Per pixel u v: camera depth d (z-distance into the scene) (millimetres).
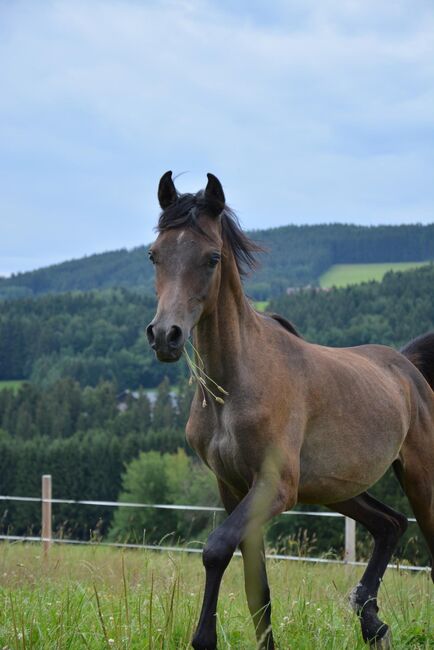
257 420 4445
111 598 5230
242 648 4473
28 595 5543
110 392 65750
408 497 5887
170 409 59719
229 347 4496
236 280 4605
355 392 5188
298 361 4883
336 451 4977
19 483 47531
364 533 21016
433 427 6000
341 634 4836
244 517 4133
